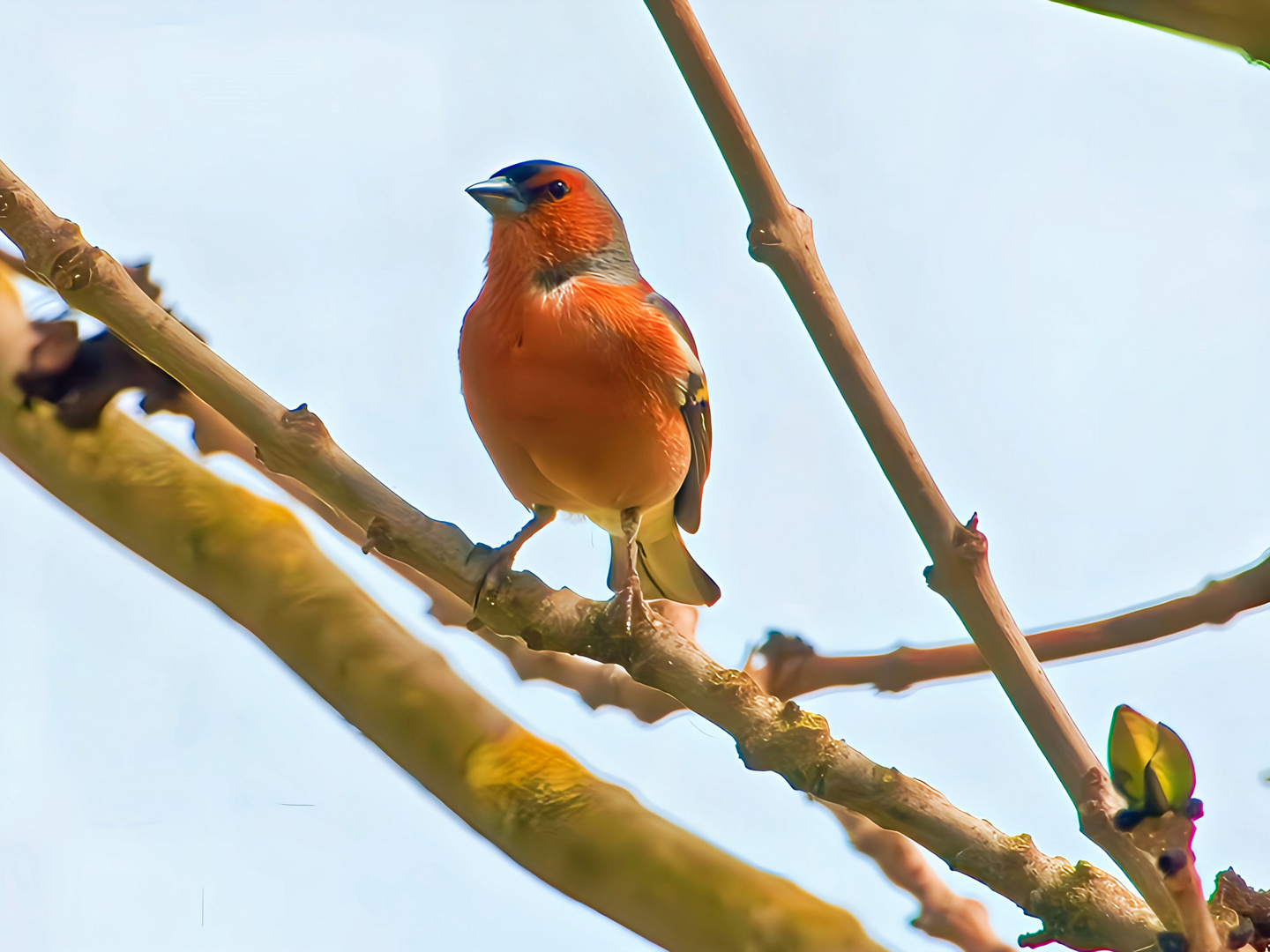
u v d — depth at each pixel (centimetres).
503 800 492
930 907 569
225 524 546
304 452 478
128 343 459
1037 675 363
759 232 387
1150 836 297
